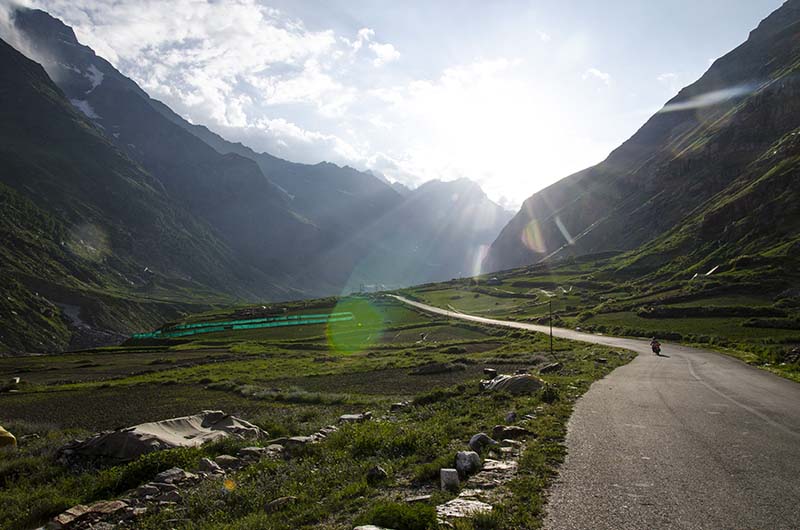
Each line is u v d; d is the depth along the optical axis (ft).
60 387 164.86
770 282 287.07
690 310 260.42
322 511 29.78
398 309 502.79
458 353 220.43
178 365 244.63
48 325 635.66
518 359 163.02
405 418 64.90
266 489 35.91
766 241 388.16
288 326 458.09
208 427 62.95
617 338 231.30
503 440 44.57
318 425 65.82
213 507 33.17
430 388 118.11
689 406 60.80
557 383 83.46
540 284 572.51
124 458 51.60
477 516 26.14
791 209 408.26
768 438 43.52
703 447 40.45
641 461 36.47
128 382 171.01
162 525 31.07
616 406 61.05
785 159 505.66
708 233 495.41
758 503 27.94
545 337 245.04
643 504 28.04
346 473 38.22
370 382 136.87
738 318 234.58
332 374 163.84
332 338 346.95
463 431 50.49
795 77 638.12
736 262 345.92
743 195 485.15
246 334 422.00
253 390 126.21
